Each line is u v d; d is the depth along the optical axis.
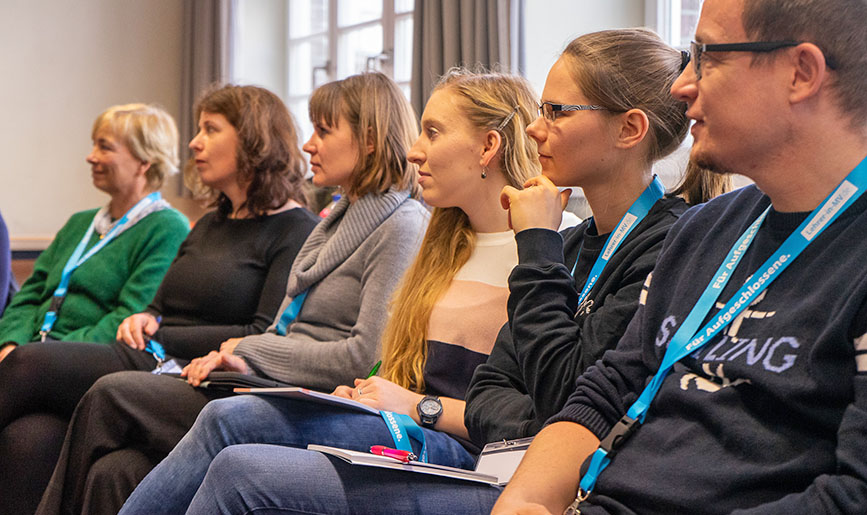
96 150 3.34
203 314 2.62
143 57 6.06
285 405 1.63
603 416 1.22
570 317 1.41
